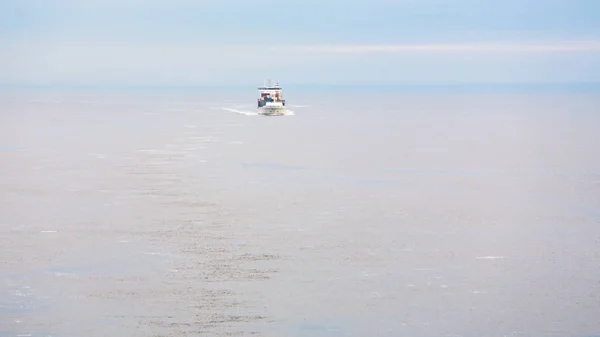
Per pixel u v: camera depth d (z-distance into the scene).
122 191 71.50
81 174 82.25
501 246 52.12
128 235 54.56
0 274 45.69
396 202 67.12
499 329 38.06
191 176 81.31
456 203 66.88
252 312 40.03
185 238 53.75
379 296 42.22
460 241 53.38
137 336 37.19
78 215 61.03
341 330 37.97
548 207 65.31
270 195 70.00
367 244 52.34
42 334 37.41
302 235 54.72
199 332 37.66
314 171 86.38
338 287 43.59
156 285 43.88
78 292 42.69
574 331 37.88
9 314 39.69
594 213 62.75
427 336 37.31
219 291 42.94
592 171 87.19
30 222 58.50
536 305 40.97
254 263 47.84
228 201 66.75
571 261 48.56
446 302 41.44
